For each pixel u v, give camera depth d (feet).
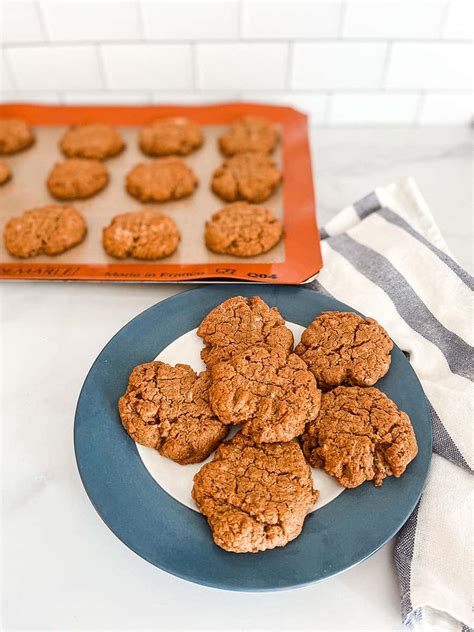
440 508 1.61
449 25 2.52
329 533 1.54
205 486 1.57
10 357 2.07
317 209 2.55
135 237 2.27
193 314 2.03
